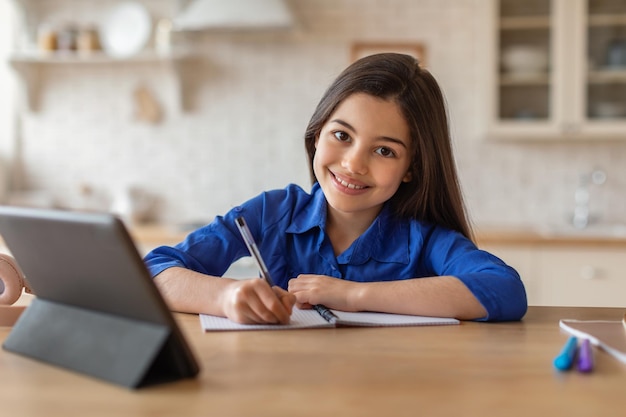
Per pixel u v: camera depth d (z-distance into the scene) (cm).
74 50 389
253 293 113
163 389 77
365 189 135
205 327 108
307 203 154
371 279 145
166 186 402
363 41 388
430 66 386
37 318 95
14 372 85
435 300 119
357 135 132
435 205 147
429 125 137
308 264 148
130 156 403
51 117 405
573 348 90
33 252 91
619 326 111
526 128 361
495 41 360
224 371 85
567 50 357
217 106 397
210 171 400
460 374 84
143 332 81
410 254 145
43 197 398
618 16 356
